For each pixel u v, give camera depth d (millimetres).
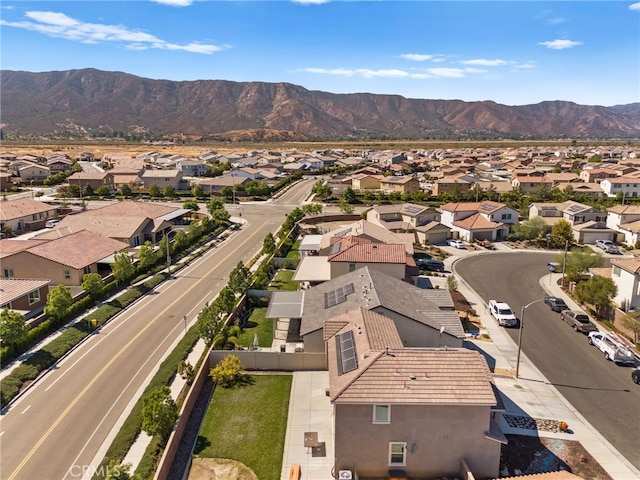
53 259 52406
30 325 40750
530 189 127812
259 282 52656
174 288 55250
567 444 27688
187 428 28703
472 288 56281
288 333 42594
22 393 32500
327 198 124375
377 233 59844
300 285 54594
